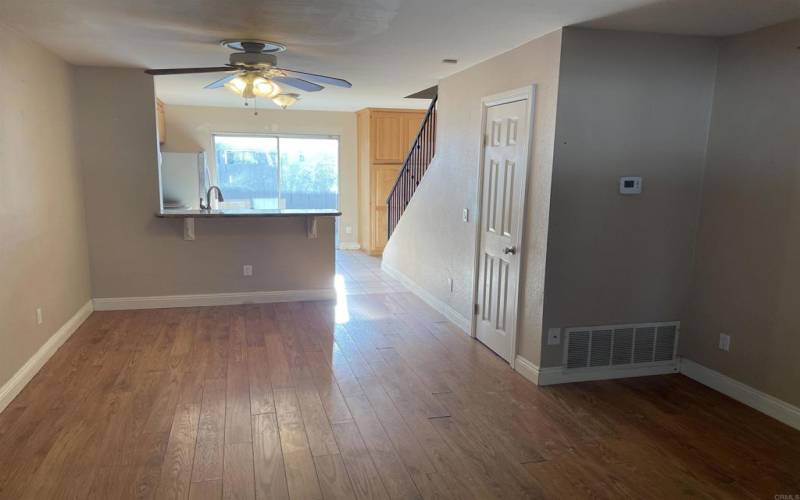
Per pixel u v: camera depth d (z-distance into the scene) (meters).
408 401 3.26
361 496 2.31
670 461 2.65
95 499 2.25
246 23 3.12
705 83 3.46
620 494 2.38
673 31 3.25
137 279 5.09
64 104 4.32
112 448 2.64
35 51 3.70
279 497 2.29
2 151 3.12
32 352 3.52
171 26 3.20
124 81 4.75
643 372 3.76
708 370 3.59
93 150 4.78
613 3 2.67
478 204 4.33
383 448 2.71
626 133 3.38
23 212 3.42
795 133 2.95
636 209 3.51
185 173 7.10
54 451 2.60
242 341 4.28
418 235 5.87
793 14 2.84
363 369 3.75
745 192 3.28
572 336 3.55
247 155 8.35
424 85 5.57
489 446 2.76
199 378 3.52
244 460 2.56
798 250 2.96
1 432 2.78
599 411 3.18
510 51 3.79
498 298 4.07
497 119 4.02
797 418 2.99
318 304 5.48
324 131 8.60
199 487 2.34
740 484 2.47
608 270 3.54
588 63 3.23
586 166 3.35
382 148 8.26
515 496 2.35
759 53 3.15
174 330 4.50
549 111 3.31
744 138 3.27
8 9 2.82
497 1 2.65
